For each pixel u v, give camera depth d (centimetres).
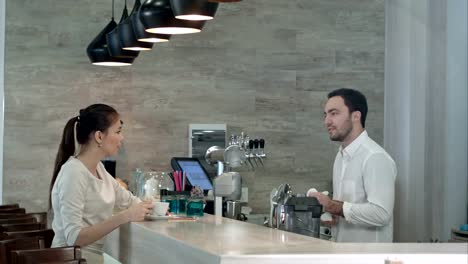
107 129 426
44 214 661
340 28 836
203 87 811
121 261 412
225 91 815
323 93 833
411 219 735
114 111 431
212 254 254
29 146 782
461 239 606
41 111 784
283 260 249
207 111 812
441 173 746
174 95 805
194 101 809
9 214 616
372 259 253
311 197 386
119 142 432
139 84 799
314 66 832
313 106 832
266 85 823
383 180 438
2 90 793
